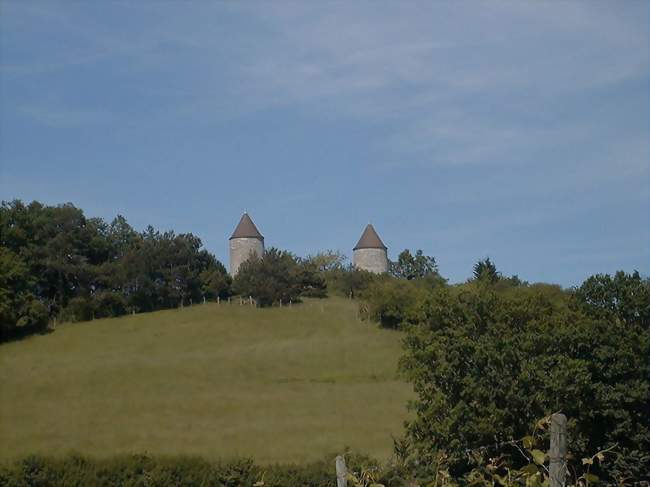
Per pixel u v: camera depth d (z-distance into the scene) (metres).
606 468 27.17
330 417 44.41
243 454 34.78
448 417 27.92
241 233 111.19
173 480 22.38
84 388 53.78
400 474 20.23
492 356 28.78
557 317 31.69
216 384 55.47
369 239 114.38
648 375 29.47
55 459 22.59
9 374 58.44
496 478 7.42
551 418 6.43
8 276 76.25
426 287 79.38
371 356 64.50
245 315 82.62
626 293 32.19
